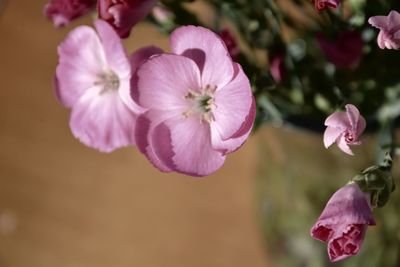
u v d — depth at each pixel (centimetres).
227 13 26
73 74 25
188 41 22
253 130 26
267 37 26
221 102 22
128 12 22
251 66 24
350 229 21
